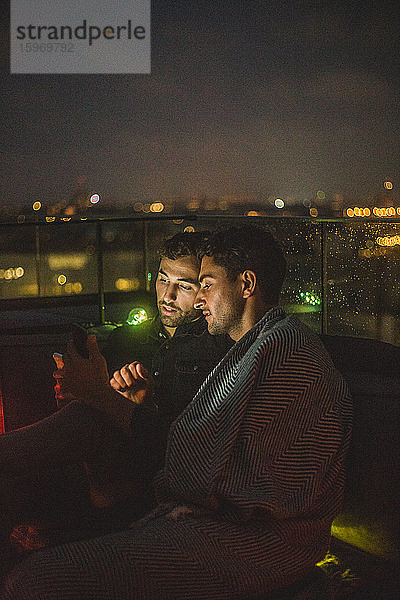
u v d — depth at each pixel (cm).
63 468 222
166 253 240
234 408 157
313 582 168
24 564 154
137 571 149
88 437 193
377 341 208
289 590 161
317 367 163
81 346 193
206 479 157
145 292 486
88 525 196
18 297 461
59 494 215
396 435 165
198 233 244
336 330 344
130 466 199
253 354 161
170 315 241
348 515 177
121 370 210
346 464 172
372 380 191
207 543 154
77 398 189
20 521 206
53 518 205
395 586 167
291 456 159
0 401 284
